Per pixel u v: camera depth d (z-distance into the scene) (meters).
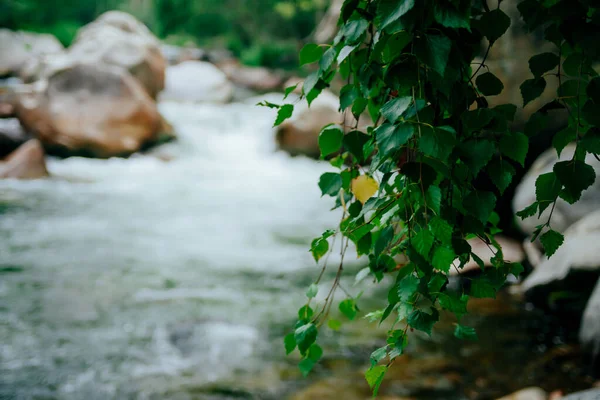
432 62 0.91
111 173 9.74
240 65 20.66
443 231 0.96
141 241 6.18
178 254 5.79
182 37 25.55
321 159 1.24
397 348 1.08
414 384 3.22
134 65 12.45
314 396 3.10
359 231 1.21
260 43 24.41
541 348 3.70
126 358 3.50
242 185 9.70
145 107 10.95
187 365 3.46
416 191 0.98
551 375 3.34
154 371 3.36
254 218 7.55
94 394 3.08
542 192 1.02
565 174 0.98
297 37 25.48
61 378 3.24
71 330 3.87
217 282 5.02
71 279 4.87
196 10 26.08
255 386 3.21
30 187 8.33
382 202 1.09
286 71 20.45
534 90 1.08
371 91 1.19
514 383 3.25
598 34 0.94
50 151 10.13
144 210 7.59
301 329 1.28
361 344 3.75
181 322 4.07
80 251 5.68
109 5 25.64
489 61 6.40
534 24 1.06
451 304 1.04
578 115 0.98
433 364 3.46
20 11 19.28
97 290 4.66
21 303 4.29
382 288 4.93
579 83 1.00
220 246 6.17
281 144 12.09
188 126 12.78
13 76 12.97
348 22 1.06
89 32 12.92
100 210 7.42
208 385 3.21
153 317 4.14
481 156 0.97
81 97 10.44
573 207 5.02
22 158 8.84
